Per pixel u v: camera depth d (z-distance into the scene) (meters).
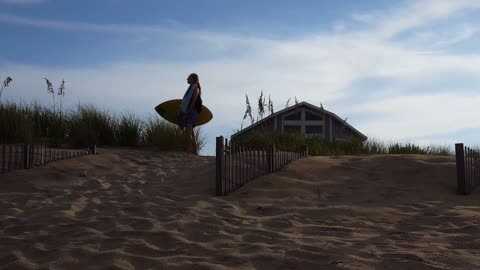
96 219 5.98
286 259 4.75
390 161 9.23
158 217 6.15
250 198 7.33
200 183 8.16
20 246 5.12
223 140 7.71
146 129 12.58
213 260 4.80
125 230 5.56
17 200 6.98
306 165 9.16
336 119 18.03
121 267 4.59
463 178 7.84
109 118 12.69
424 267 4.57
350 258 4.79
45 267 4.60
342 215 6.49
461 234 5.62
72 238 5.35
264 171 8.66
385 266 4.61
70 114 12.77
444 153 13.98
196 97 11.43
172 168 9.66
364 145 14.11
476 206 7.07
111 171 9.04
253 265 4.66
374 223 6.16
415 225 6.04
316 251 4.99
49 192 7.50
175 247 5.15
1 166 8.71
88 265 4.66
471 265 4.62
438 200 7.38
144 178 8.72
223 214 6.41
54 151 9.52
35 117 12.39
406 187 8.01
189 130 11.68
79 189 7.75
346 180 8.32
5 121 10.53
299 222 6.16
